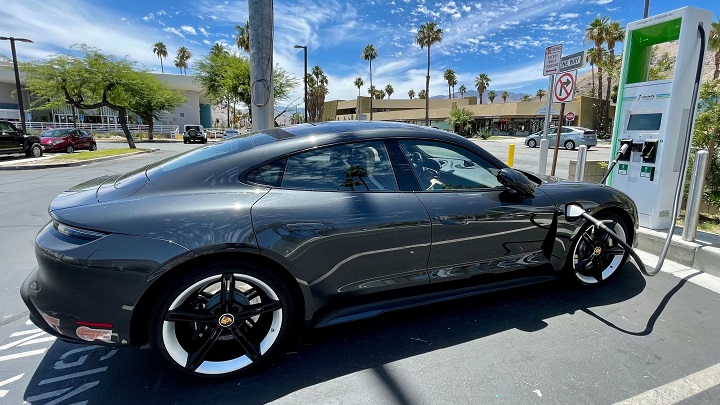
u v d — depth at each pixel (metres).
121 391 2.07
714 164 5.38
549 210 2.91
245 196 2.15
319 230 2.19
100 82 22.09
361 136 2.53
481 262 2.73
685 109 4.27
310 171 2.35
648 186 4.51
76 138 19.67
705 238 4.02
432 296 2.62
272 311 2.20
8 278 3.55
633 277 3.55
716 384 2.12
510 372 2.22
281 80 27.92
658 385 2.11
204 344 2.09
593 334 2.61
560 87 6.05
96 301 1.90
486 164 2.85
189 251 1.93
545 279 3.05
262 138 2.55
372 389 2.09
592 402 1.98
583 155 5.49
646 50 4.83
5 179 9.87
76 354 2.40
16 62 20.88
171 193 2.11
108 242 1.88
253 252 2.05
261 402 1.99
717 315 2.87
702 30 4.12
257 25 5.40
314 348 2.46
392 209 2.40
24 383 2.12
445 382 2.13
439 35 43.00
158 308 1.96
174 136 41.22
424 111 56.19
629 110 4.72
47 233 2.04
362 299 2.46
